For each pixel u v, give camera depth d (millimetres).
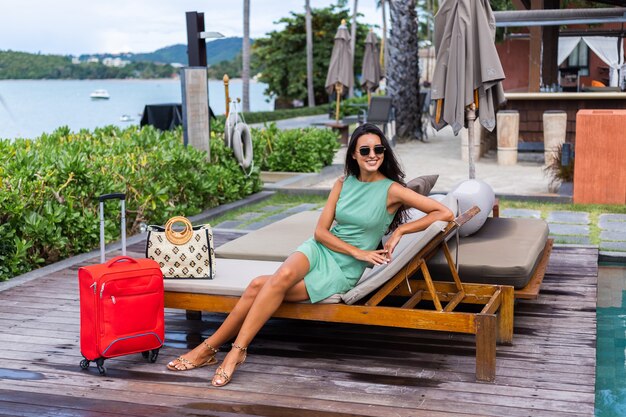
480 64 6797
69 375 3871
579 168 8773
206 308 4203
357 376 3805
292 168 11383
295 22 41719
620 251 6613
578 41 22125
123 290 3791
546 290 5359
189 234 4312
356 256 3863
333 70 16266
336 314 3924
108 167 7453
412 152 14609
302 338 4434
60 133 9328
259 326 3830
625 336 4727
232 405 3463
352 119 17359
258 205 9375
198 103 9148
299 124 22812
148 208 7719
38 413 3402
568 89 15992
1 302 5199
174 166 8375
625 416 3498
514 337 4359
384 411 3367
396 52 16312
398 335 4457
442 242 4066
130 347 3865
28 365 4016
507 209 8625
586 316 4742
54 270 6066
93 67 112062
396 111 16453
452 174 11539
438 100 7070
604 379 3992
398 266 3826
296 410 3398
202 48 9656
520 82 23562
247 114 25141
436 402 3459
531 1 13594
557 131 11766
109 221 6879
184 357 3957
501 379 3721
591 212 8383
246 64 33062
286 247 5062
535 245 4914
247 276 4363
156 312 3928
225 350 4285
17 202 6008
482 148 13375
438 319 3754
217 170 9055
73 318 4840
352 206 3912
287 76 42438
